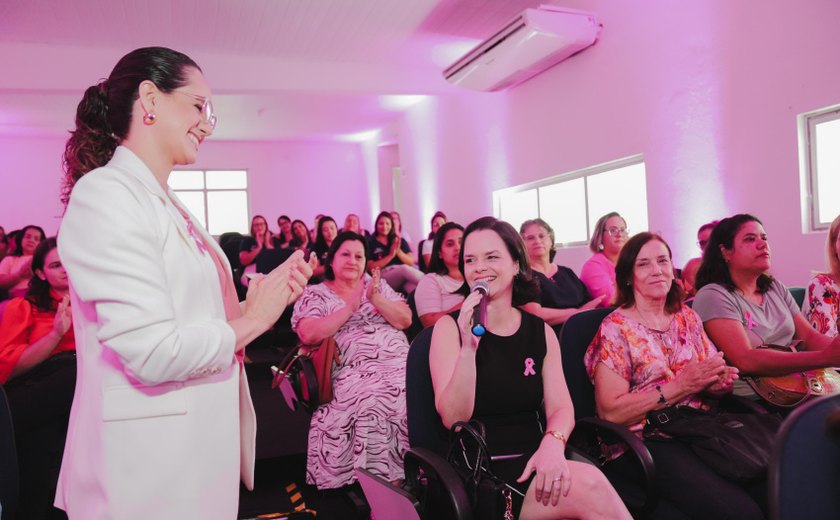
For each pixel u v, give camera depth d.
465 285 2.01
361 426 2.50
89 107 1.07
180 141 1.09
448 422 1.60
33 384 2.21
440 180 8.52
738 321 2.19
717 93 4.17
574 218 6.01
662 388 1.80
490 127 7.10
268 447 3.29
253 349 5.51
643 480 1.67
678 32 4.43
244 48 6.22
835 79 3.44
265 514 2.63
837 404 0.88
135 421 0.95
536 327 1.79
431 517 1.49
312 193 12.12
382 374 2.66
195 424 0.99
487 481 1.42
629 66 4.91
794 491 0.84
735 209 4.11
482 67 5.91
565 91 5.71
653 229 4.78
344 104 8.99
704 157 4.30
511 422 1.70
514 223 7.04
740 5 3.98
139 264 0.91
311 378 2.56
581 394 1.98
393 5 5.31
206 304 1.06
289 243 8.01
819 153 3.66
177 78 1.07
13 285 4.66
